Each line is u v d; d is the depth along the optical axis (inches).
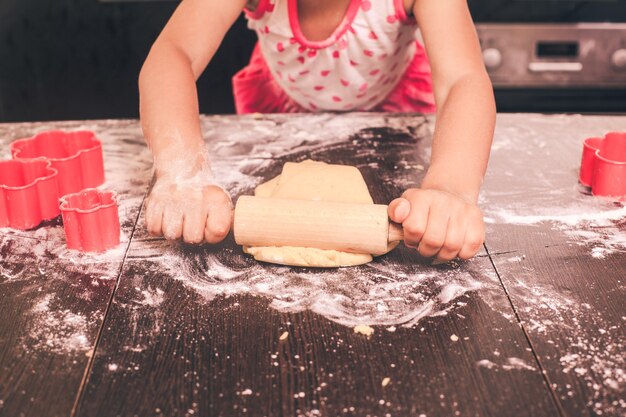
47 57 89.4
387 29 52.1
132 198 40.5
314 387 25.3
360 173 40.6
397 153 46.1
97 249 34.6
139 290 31.4
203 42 45.0
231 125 51.3
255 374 26.0
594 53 83.4
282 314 29.6
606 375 25.8
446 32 42.6
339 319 29.2
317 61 54.8
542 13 83.7
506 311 29.7
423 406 24.4
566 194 40.5
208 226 33.4
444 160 36.5
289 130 50.1
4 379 25.9
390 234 32.9
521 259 33.7
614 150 42.6
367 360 26.7
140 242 35.6
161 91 40.7
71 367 26.5
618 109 86.0
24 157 43.5
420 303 30.3
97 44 89.0
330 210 33.2
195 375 26.0
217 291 31.3
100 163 42.2
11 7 86.9
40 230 37.0
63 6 87.1
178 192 34.6
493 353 27.1
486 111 39.2
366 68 55.4
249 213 33.4
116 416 24.0
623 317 29.2
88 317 29.5
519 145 47.8
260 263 33.7
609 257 33.8
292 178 37.8
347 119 52.1
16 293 31.2
